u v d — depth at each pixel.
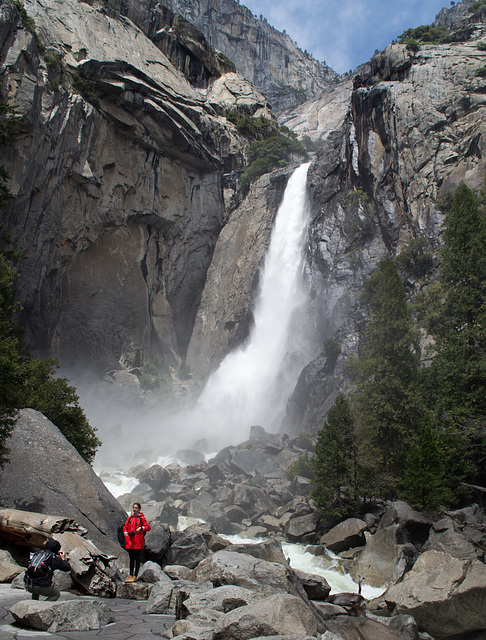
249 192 80.00
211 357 70.69
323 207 62.94
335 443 26.89
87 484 17.61
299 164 77.19
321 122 152.12
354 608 14.08
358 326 48.09
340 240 59.12
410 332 31.44
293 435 47.75
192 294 76.69
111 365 62.44
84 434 24.59
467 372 27.53
